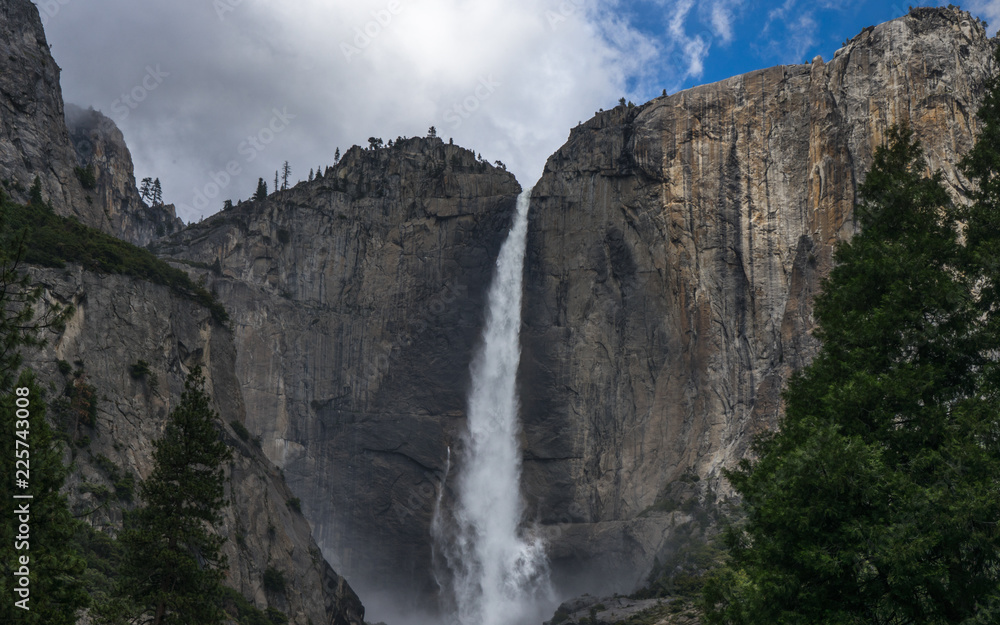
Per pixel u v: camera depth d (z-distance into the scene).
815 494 25.95
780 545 26.69
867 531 24.58
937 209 32.84
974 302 28.84
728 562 32.00
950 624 24.02
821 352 33.12
